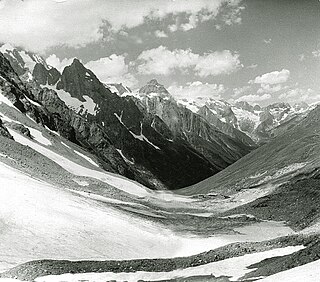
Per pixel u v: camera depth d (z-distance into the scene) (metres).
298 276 29.31
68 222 54.09
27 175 77.62
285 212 83.50
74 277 37.47
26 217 52.03
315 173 104.62
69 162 143.62
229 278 37.22
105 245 51.53
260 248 48.50
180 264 44.19
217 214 97.00
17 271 38.84
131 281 37.78
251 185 141.50
